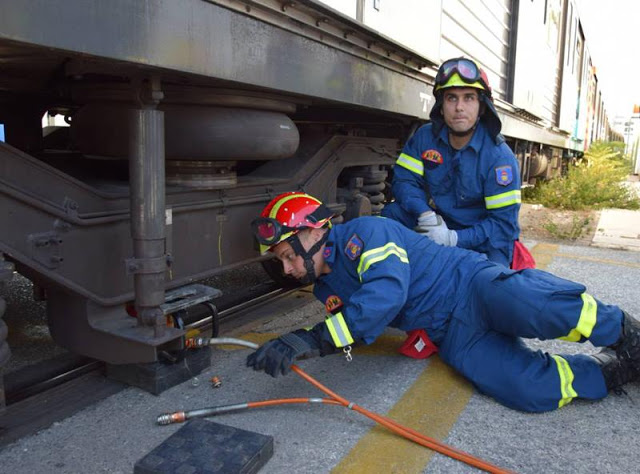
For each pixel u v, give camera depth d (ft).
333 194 12.32
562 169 44.62
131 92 6.70
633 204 35.06
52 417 7.07
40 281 7.18
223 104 7.96
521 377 7.44
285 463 6.23
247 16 6.98
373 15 10.18
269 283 13.58
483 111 10.09
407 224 11.40
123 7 5.38
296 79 8.09
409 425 7.12
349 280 7.93
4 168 6.08
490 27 18.84
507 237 10.28
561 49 34.35
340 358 9.14
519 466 6.34
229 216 9.04
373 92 10.57
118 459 6.26
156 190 6.77
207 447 6.05
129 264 6.82
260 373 8.46
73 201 6.72
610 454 6.61
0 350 5.72
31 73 8.09
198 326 10.36
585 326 7.28
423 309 8.20
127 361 7.37
